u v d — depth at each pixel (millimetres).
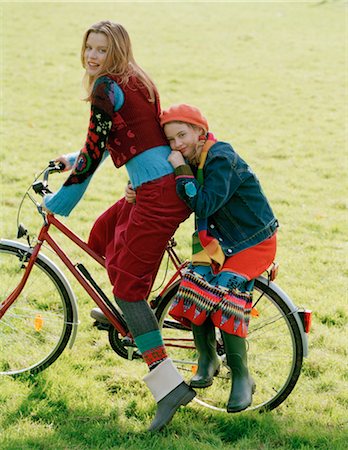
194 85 13891
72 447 3168
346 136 10367
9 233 6004
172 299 3611
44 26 19266
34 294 4762
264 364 4055
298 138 10234
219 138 10172
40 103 11859
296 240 6199
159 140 3227
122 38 3148
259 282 3473
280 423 3420
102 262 3568
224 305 3268
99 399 3588
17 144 9312
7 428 3307
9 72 14141
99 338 4301
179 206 3219
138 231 3227
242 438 3305
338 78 14602
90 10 22203
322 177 8312
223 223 3312
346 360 4133
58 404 3535
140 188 3225
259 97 13031
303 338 3451
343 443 3225
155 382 3336
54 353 3807
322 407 3615
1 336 4223
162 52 17016
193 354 4059
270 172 8500
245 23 21250
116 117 3174
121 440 3250
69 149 9234
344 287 5172
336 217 6863
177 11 23125
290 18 22062
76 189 3307
